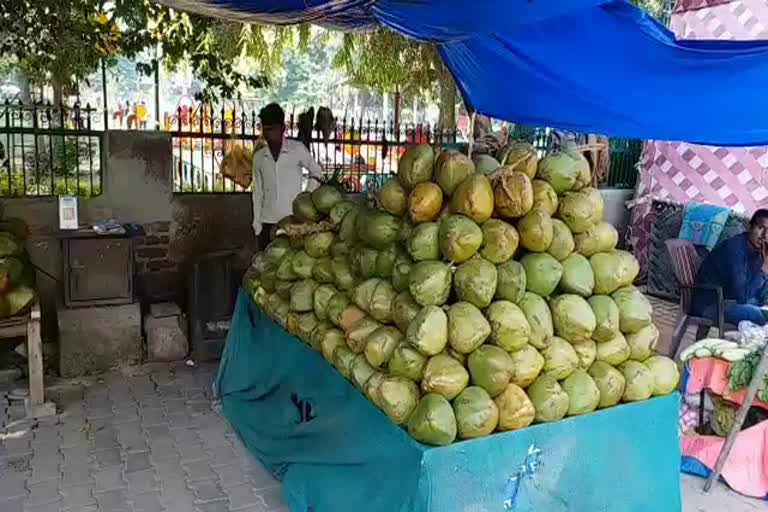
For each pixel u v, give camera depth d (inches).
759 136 155.0
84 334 213.3
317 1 142.3
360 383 117.5
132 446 168.6
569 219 118.5
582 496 114.0
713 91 136.7
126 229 223.0
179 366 224.5
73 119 246.1
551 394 108.5
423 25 130.8
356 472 119.0
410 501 101.1
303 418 142.1
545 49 140.3
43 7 249.6
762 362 146.9
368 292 123.3
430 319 105.8
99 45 263.0
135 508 140.8
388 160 309.6
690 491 152.5
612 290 120.1
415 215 115.3
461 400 104.0
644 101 147.7
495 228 110.6
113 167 247.6
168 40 272.7
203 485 150.9
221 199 269.1
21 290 180.5
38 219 234.2
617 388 116.1
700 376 165.5
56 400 193.9
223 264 230.8
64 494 145.2
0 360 219.0
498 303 109.4
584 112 164.2
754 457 153.0
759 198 274.7
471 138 130.5
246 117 282.2
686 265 240.8
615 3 117.6
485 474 103.9
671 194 305.9
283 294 157.2
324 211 156.1
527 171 119.7
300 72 1004.6
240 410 176.4
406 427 106.9
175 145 274.7
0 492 144.9
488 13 112.8
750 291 217.9
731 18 264.5
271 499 146.2
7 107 236.8
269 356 162.7
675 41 126.6
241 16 166.9
